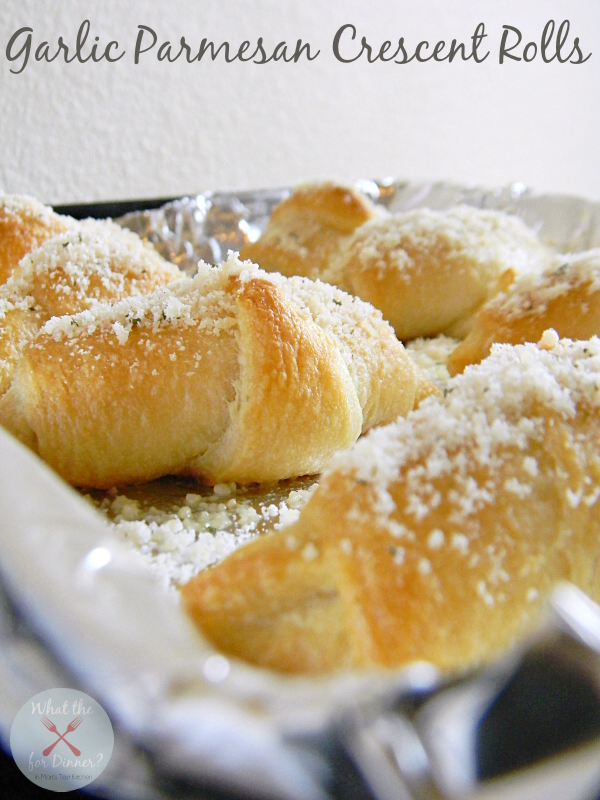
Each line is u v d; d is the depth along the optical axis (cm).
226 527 21
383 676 14
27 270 25
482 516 17
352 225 33
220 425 22
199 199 37
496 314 27
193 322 22
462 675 14
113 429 22
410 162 52
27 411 22
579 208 37
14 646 15
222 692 13
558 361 20
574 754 13
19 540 15
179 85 41
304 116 46
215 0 41
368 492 17
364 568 16
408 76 50
